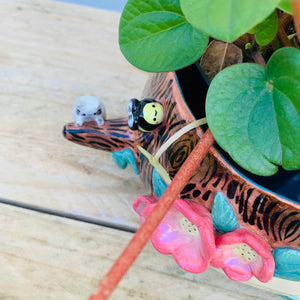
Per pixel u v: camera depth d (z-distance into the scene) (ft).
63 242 1.24
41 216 1.27
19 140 1.36
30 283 1.18
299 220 0.89
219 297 1.20
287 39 0.93
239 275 0.98
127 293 1.18
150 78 1.10
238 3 0.68
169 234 1.00
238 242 0.92
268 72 0.81
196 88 1.03
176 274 1.21
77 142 1.14
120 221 1.28
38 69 1.49
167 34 0.85
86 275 1.20
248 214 0.91
